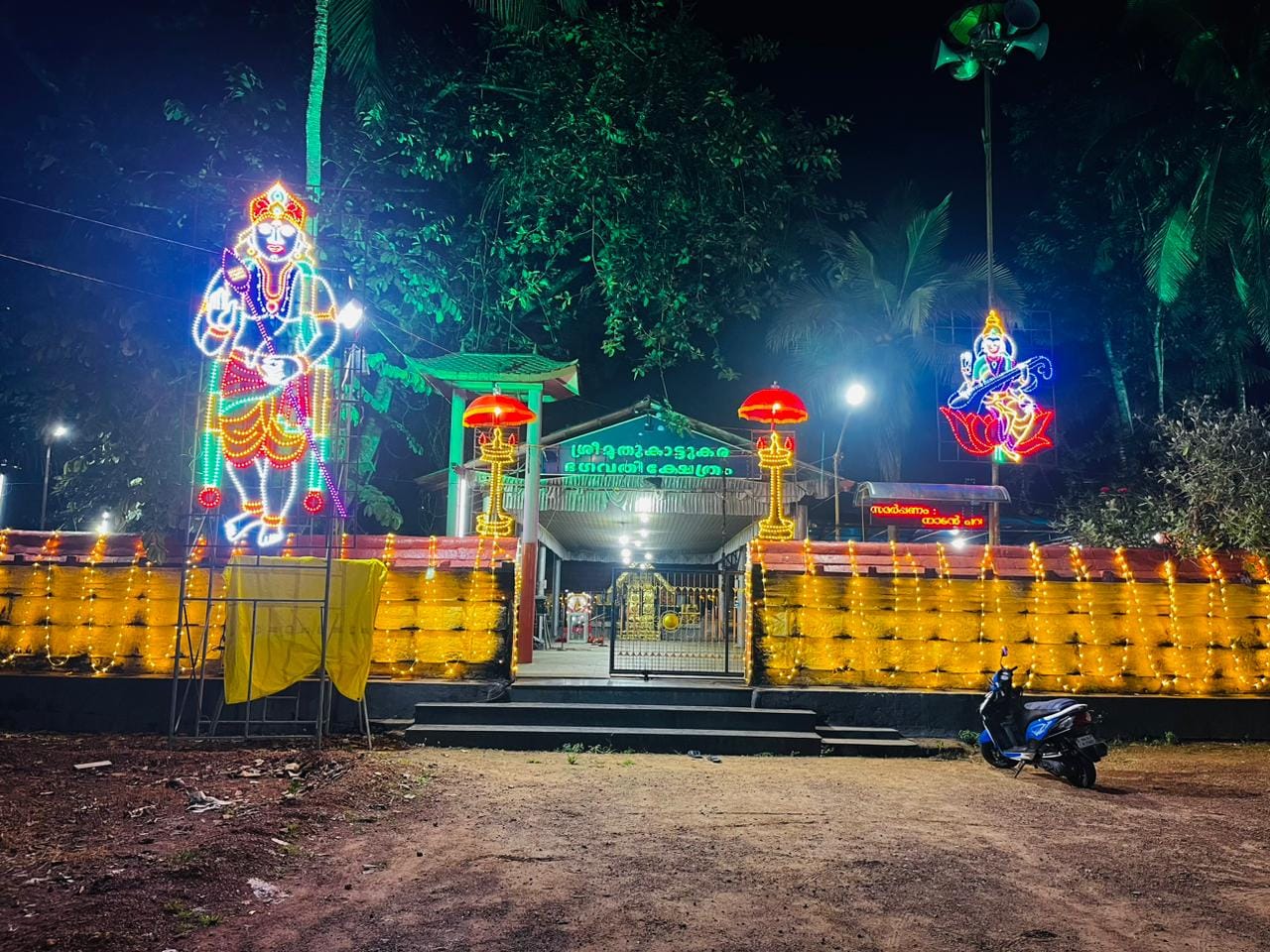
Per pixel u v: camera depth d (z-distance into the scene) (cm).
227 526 1067
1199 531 1365
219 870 559
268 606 1020
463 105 1667
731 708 1145
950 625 1217
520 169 1650
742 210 1658
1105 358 2486
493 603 1184
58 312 1348
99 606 1148
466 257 1700
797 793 845
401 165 1580
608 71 1561
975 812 782
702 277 1658
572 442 1853
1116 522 1539
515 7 1369
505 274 1689
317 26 1278
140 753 912
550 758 998
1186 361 2355
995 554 1246
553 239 1697
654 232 1600
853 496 1962
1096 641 1223
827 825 726
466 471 1652
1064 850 663
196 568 1148
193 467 1027
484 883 566
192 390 1308
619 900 539
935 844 675
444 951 461
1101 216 2344
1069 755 907
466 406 1642
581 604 2253
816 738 1066
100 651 1142
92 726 1088
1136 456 2056
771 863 619
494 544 1207
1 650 1141
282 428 1052
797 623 1210
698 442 1856
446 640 1175
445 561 1190
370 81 1394
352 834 662
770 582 1216
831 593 1216
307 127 1361
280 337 1056
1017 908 537
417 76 1611
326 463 1062
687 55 1582
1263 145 1723
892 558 1238
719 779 903
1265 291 1791
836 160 1697
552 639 2142
